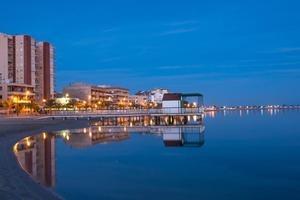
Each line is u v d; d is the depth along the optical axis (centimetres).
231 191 2186
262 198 2039
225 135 5938
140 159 3438
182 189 2230
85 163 3184
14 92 14775
